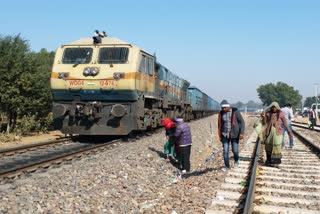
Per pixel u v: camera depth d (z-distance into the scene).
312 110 34.25
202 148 17.78
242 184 9.25
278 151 11.88
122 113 16.11
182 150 11.41
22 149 13.52
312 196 8.40
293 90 188.50
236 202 7.59
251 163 12.64
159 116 22.39
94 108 16.34
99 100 16.84
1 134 18.23
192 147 17.16
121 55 16.62
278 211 7.12
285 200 7.89
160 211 7.12
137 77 16.73
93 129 16.64
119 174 9.90
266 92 192.00
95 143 16.67
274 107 11.97
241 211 6.96
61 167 10.52
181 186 9.27
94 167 10.49
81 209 6.90
